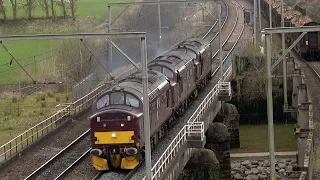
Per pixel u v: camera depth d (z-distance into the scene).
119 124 74.75
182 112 102.25
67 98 138.62
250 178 107.94
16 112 130.62
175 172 73.56
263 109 146.38
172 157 71.69
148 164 61.31
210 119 100.81
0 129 117.69
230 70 137.25
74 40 147.25
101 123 75.19
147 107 60.53
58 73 144.00
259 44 154.12
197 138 79.69
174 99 93.88
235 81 141.62
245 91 145.12
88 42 144.50
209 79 131.88
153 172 67.19
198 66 115.00
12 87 148.12
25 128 118.31
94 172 77.44
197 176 86.44
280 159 118.12
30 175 76.25
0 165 80.88
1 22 198.62
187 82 104.62
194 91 113.31
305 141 84.44
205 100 95.69
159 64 95.56
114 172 75.88
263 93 145.00
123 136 74.88
